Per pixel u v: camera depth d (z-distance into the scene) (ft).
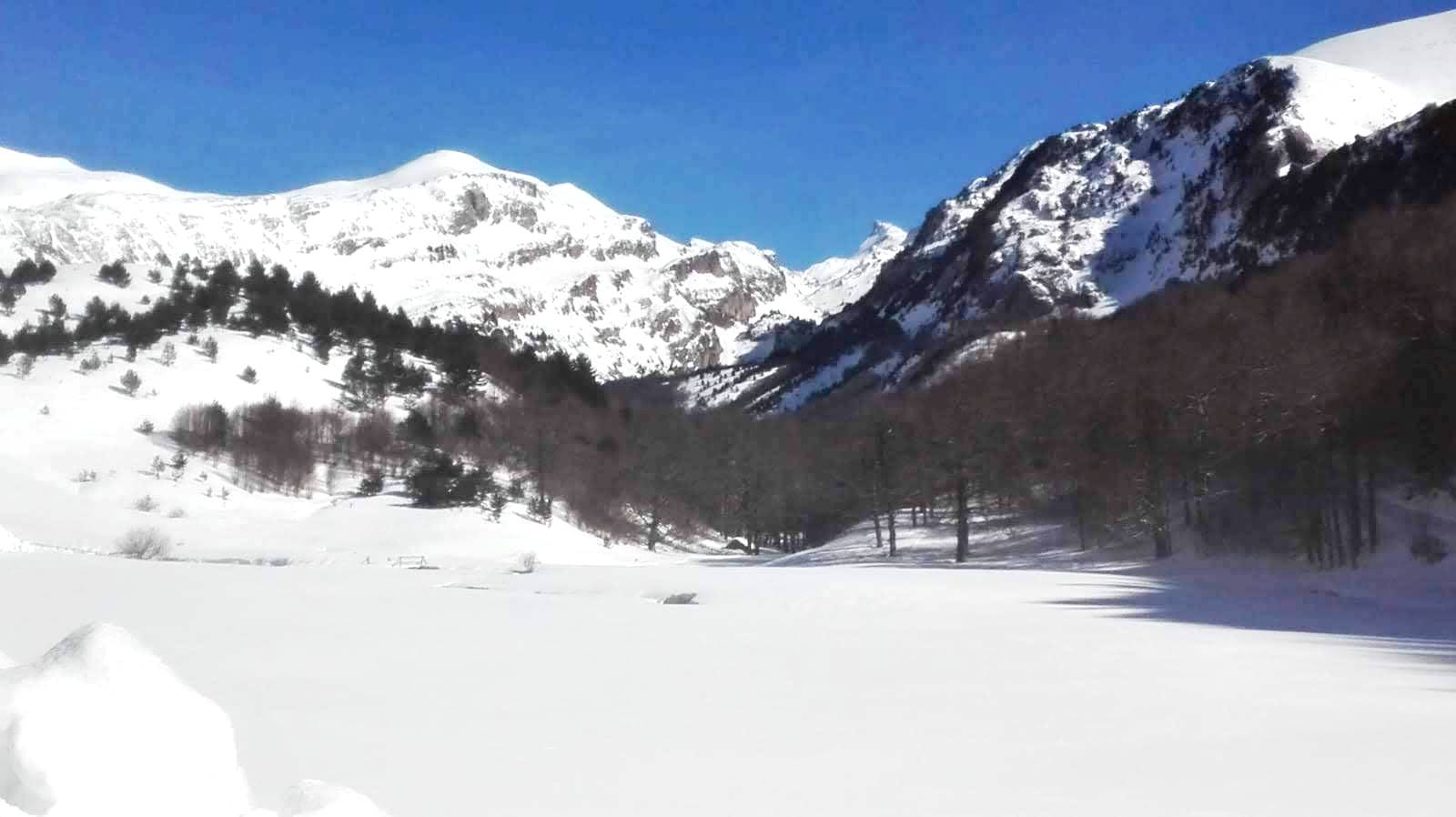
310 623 91.09
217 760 17.48
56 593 109.50
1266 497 200.03
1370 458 181.06
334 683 59.62
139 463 293.02
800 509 338.13
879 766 39.70
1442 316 192.34
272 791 34.24
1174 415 212.64
